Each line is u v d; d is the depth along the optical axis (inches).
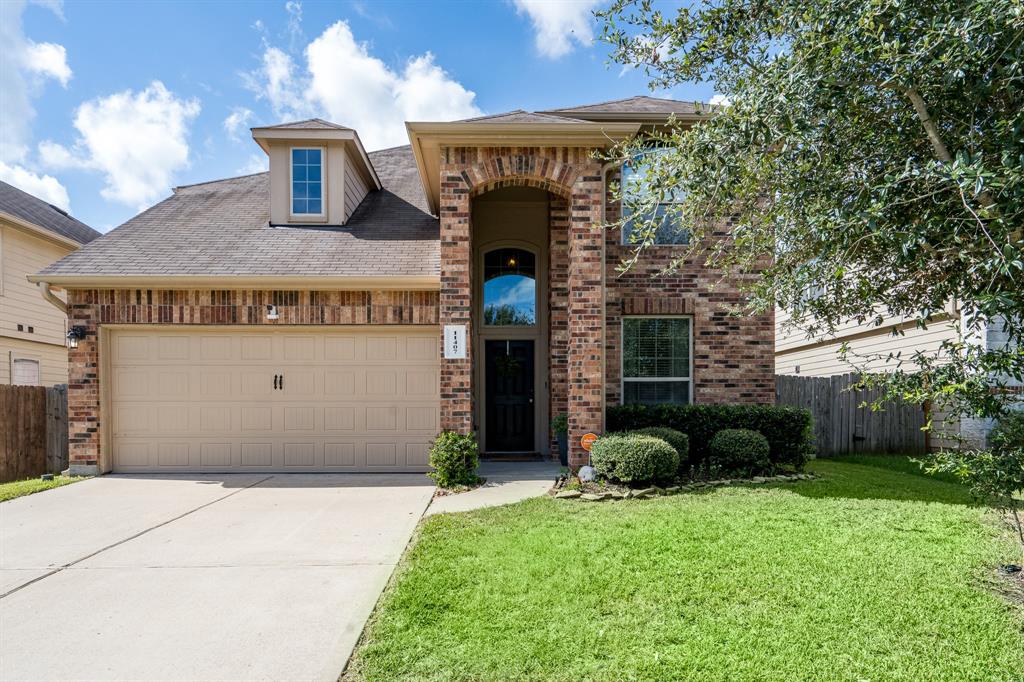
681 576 154.9
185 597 152.6
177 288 337.7
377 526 220.8
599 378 309.0
